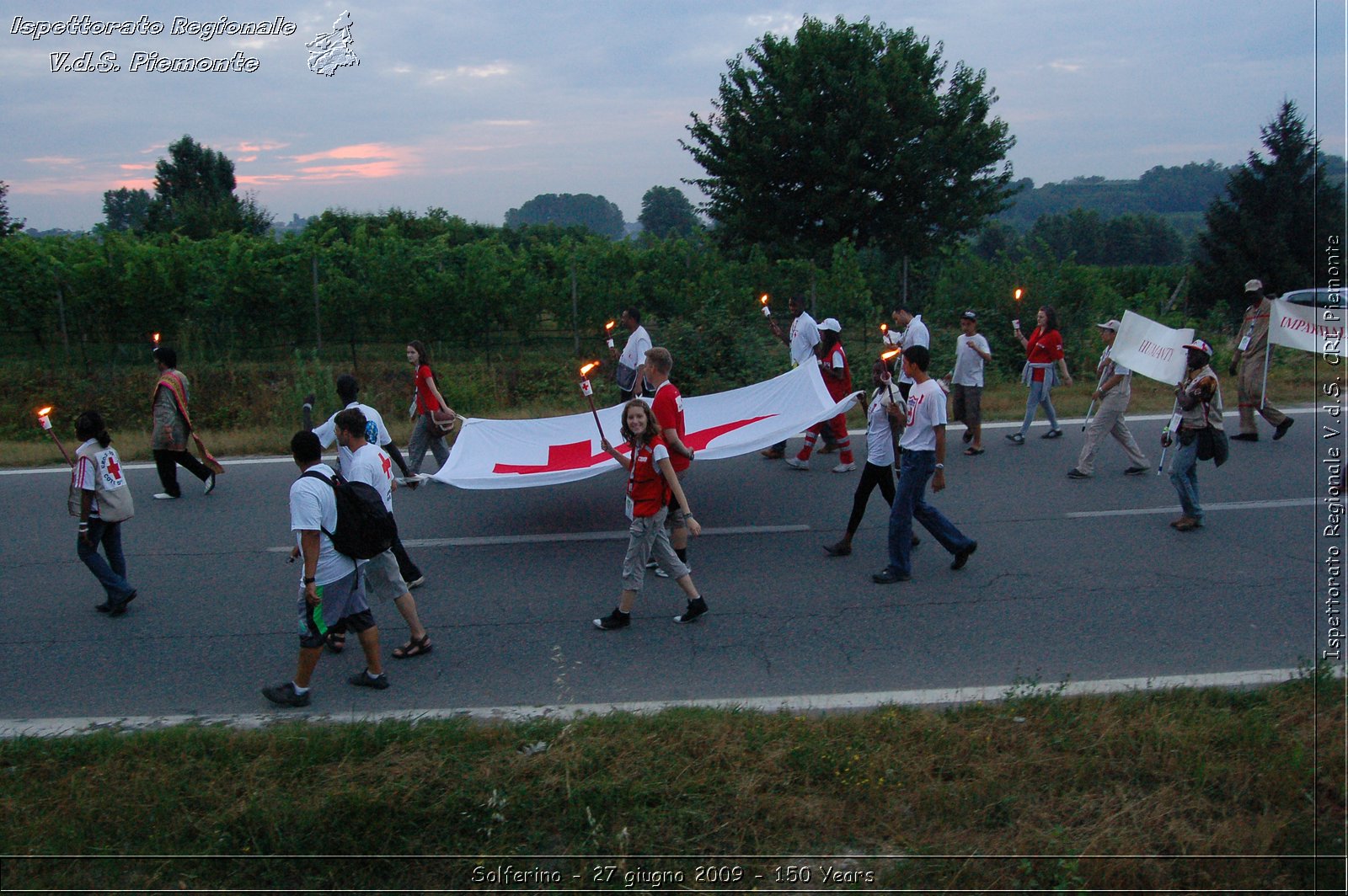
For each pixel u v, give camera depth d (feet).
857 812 13.92
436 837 13.56
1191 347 26.76
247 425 50.26
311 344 60.85
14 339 59.67
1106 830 13.28
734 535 28.04
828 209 88.12
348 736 15.58
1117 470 34.55
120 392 54.70
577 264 63.82
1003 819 13.75
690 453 23.52
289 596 23.79
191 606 23.17
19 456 38.88
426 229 108.88
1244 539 26.81
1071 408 45.80
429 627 21.67
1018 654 19.76
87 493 21.89
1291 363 54.75
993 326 60.13
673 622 21.75
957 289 62.90
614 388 52.49
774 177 90.22
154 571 25.62
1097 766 14.75
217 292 59.47
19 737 16.24
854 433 42.06
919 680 18.62
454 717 16.62
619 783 14.26
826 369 33.99
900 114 88.12
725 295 61.46
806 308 61.21
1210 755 14.92
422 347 33.09
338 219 105.91
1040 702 16.87
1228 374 57.21
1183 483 27.27
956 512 29.76
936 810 13.93
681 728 15.76
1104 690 17.66
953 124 90.38
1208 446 26.76
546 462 27.96
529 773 14.58
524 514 30.30
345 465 20.47
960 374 36.70
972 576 24.35
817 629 21.22
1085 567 24.82
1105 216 379.76
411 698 18.28
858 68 88.07
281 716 17.61
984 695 17.81
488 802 13.91
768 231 89.76
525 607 22.76
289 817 13.69
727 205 93.04
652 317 58.44
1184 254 289.33
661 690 18.40
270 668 19.84
